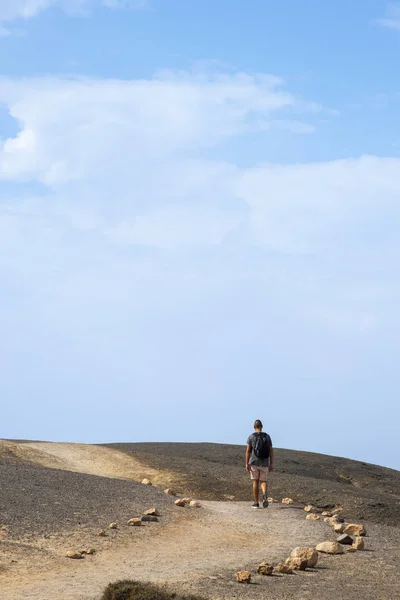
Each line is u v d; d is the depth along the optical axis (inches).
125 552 475.8
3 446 1091.9
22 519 529.7
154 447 1341.0
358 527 594.6
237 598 363.6
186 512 652.7
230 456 1264.8
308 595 380.2
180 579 401.4
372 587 407.8
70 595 352.8
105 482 752.3
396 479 1219.9
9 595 352.2
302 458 1295.5
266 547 523.5
